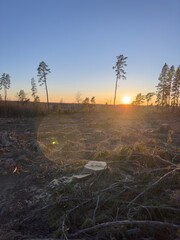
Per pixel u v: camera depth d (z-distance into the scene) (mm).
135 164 4062
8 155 5344
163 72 32469
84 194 2611
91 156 5078
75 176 3318
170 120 18594
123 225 1819
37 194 2949
